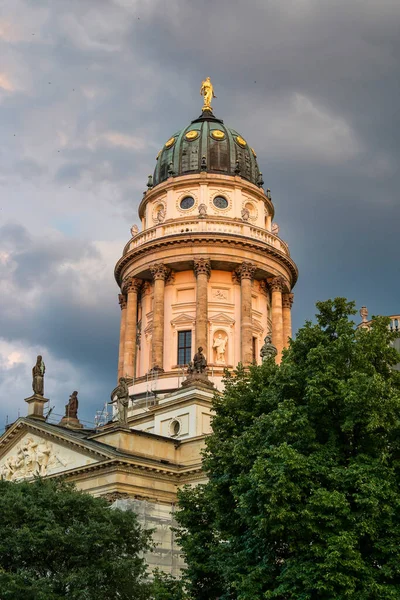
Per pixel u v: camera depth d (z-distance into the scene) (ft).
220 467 169.17
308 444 143.74
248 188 338.75
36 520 179.42
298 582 134.82
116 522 185.68
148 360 322.14
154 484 232.53
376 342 154.30
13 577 165.37
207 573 166.20
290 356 157.89
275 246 332.39
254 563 148.25
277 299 326.44
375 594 128.77
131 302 328.08
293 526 134.62
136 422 277.03
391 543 134.21
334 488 137.39
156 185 349.82
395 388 151.02
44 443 254.47
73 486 205.98
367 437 144.87
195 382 260.62
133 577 179.01
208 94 376.89
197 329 305.94
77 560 175.32
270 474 135.74
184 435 255.70
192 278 321.93
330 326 161.17
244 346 305.94
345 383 143.43
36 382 272.72
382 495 132.16
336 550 128.77
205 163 338.95
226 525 161.48
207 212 330.13
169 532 228.22
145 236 331.57
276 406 160.66
